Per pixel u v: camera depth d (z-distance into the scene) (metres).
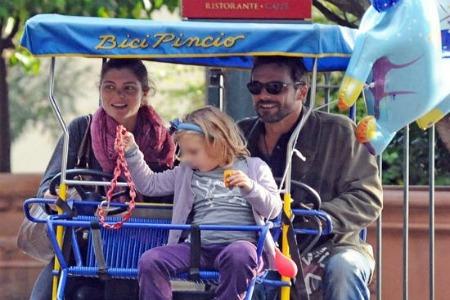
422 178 17.83
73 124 12.27
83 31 10.74
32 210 12.26
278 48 10.63
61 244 11.05
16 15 17.69
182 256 10.64
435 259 15.78
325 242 12.02
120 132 11.12
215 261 10.67
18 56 20.61
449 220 15.73
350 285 11.53
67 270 10.85
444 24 12.11
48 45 10.76
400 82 11.11
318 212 11.13
